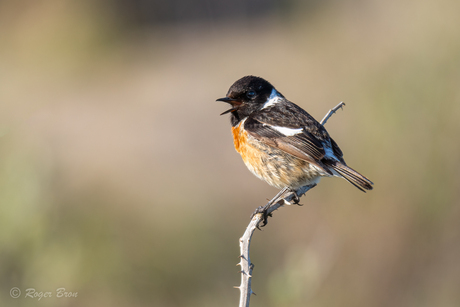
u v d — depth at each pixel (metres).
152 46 31.70
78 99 25.45
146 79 27.69
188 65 28.80
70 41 28.67
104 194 14.13
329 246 12.32
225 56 28.52
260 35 30.33
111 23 30.61
